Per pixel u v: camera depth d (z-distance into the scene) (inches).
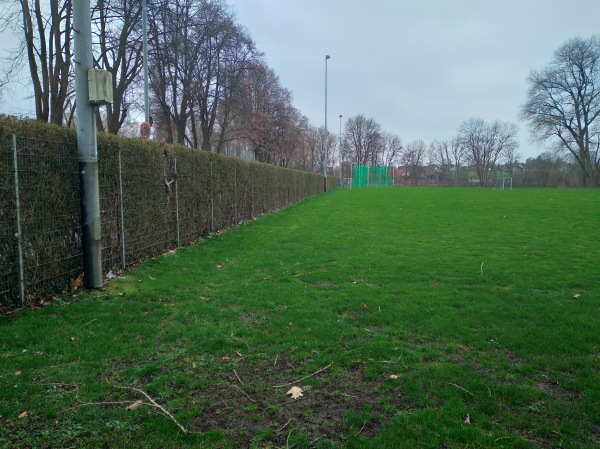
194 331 173.6
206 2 898.7
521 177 2600.9
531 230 501.4
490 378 133.8
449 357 151.1
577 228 510.9
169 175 371.6
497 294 232.1
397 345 160.7
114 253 277.0
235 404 118.5
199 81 995.3
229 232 512.4
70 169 232.8
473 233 485.4
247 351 155.2
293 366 143.3
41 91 609.0
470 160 3154.5
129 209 297.7
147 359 147.3
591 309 203.2
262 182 766.5
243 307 208.7
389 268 302.4
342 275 282.4
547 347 157.9
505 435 104.0
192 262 326.0
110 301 215.8
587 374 137.3
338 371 138.9
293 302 217.6
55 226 219.3
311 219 673.6
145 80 634.2
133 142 303.7
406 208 857.5
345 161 3427.7
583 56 1940.2
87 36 227.8
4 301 189.2
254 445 99.7
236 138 1466.5
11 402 116.6
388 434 103.8
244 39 1027.3
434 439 101.8
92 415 110.9
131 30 741.9
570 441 102.0
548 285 249.9
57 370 136.9
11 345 155.2
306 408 116.9
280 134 1878.7
